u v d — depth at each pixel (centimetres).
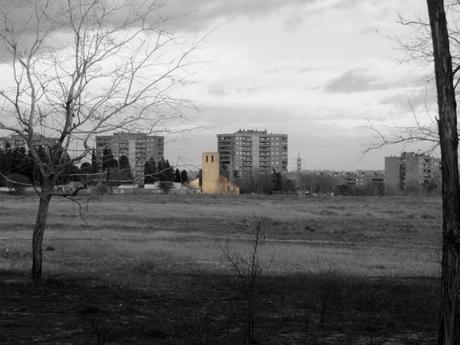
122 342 923
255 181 15400
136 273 1923
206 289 1546
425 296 1521
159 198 8512
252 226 4869
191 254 2592
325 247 3275
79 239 3344
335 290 1531
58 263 2231
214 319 1127
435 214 7144
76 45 1456
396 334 1066
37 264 1544
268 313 1228
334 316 1222
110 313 1171
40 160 1491
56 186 1661
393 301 1431
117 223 4728
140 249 2772
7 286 1451
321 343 966
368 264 2433
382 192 14812
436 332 1088
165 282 1681
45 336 941
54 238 3375
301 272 2042
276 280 1767
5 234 3575
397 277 1989
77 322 1062
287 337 1000
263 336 983
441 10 688
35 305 1228
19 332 970
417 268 2303
